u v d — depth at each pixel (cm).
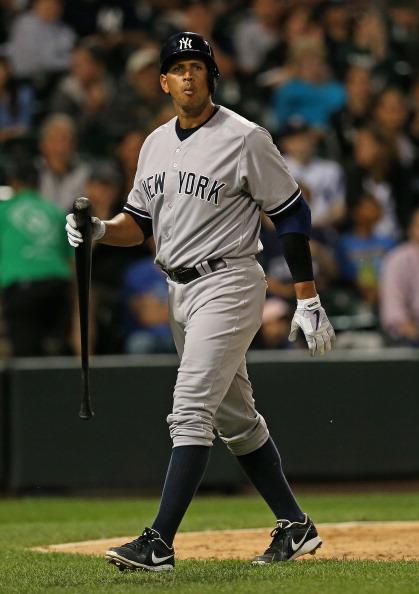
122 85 4400
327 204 4188
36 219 3494
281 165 1588
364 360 3256
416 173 4638
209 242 1579
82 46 4566
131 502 3073
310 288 1597
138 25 4859
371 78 4934
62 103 4375
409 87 5056
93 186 3716
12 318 3494
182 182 1583
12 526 2453
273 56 4869
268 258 3703
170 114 4116
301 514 1680
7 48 4584
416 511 2625
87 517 2700
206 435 1541
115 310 3741
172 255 1599
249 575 1483
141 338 3694
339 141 4591
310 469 3228
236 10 4997
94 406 3212
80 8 4812
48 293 3500
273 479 1670
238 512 2706
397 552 1884
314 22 5019
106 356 3566
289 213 1593
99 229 1628
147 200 1645
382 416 3262
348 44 5006
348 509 2711
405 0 5425
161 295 3712
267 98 4653
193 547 2012
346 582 1409
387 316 3734
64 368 3212
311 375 3238
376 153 4338
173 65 1573
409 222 4381
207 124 1596
